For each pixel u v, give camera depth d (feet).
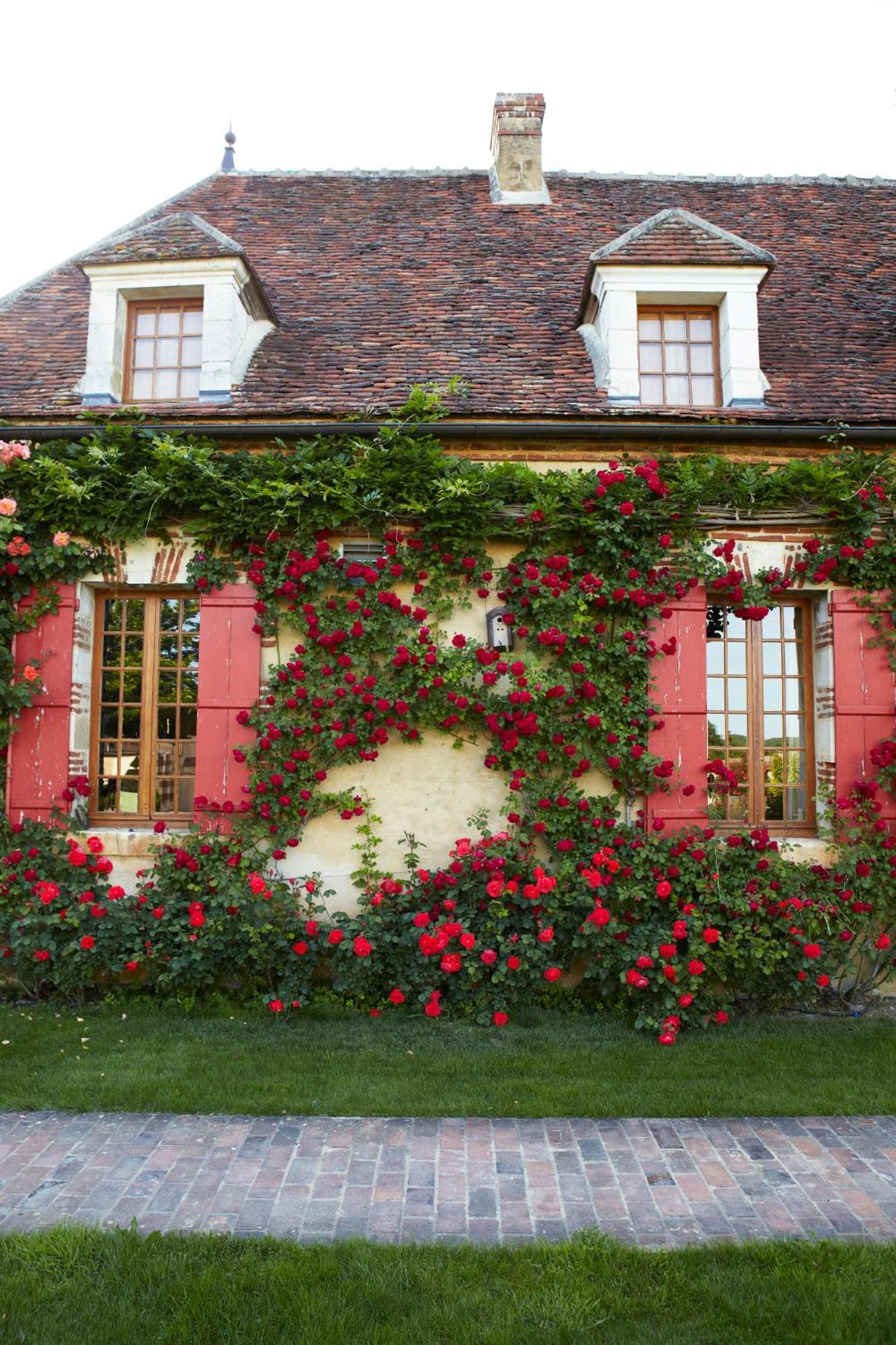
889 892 19.01
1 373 22.86
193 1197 11.10
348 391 21.39
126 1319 8.77
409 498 19.34
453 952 17.76
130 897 18.88
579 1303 9.02
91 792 20.43
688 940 17.92
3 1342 8.45
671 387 22.34
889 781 19.54
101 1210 10.78
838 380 22.08
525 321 24.16
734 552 20.04
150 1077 14.71
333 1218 10.64
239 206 29.73
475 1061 15.57
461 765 19.83
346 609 19.57
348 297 25.23
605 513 19.43
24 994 19.03
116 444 19.53
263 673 19.85
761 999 18.84
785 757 20.93
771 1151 12.54
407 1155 12.30
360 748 19.38
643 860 18.69
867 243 28.30
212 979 18.24
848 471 19.72
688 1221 10.71
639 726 19.52
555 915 18.17
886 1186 11.61
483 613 19.98
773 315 24.45
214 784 19.54
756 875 18.63
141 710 20.65
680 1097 14.20
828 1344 8.51
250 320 23.36
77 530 19.94
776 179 32.17
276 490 19.08
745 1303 9.05
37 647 19.77
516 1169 11.93
